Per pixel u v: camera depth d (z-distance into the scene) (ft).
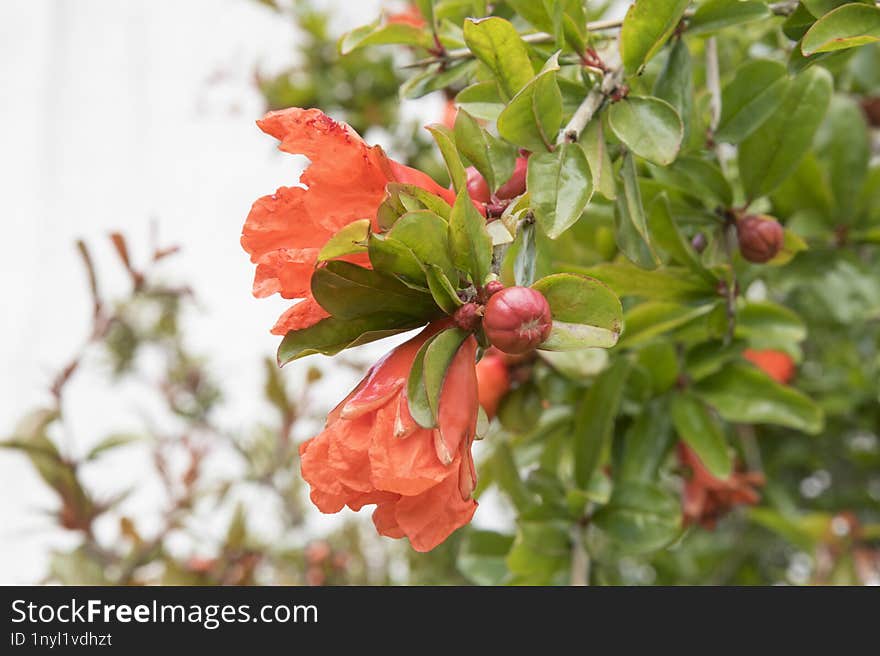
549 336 1.77
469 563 2.36
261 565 3.23
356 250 1.75
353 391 1.77
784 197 2.34
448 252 1.76
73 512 2.74
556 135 1.88
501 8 2.16
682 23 2.01
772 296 3.26
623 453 2.31
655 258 1.98
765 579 3.79
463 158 1.91
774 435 3.55
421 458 1.73
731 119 2.12
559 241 2.27
